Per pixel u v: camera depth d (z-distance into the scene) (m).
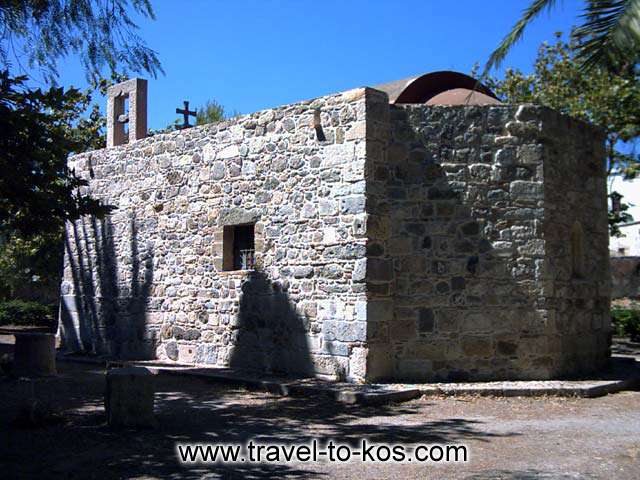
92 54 10.20
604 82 17.44
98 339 15.78
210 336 13.17
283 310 11.79
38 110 8.66
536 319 10.83
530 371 10.77
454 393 9.96
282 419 8.61
